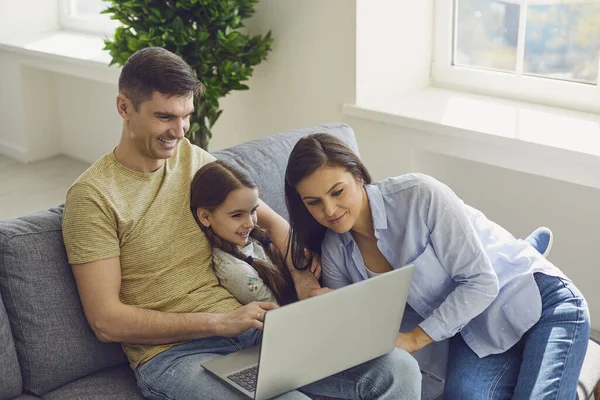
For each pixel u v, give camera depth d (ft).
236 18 9.39
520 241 6.40
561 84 9.22
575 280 9.06
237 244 6.10
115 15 9.41
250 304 5.79
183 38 9.06
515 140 8.25
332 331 5.10
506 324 6.09
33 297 5.59
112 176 5.77
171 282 5.85
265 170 6.95
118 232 5.69
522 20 9.37
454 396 5.97
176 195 6.02
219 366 5.46
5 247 5.57
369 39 9.51
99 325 5.55
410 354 6.00
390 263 6.16
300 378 5.14
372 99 9.82
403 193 5.96
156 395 5.54
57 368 5.67
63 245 5.78
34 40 14.23
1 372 5.46
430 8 10.10
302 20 9.88
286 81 10.36
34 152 14.92
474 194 9.55
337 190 5.64
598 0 8.74
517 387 5.73
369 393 5.52
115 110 13.78
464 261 5.85
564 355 5.63
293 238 6.24
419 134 9.15
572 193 8.76
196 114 9.52
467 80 10.07
